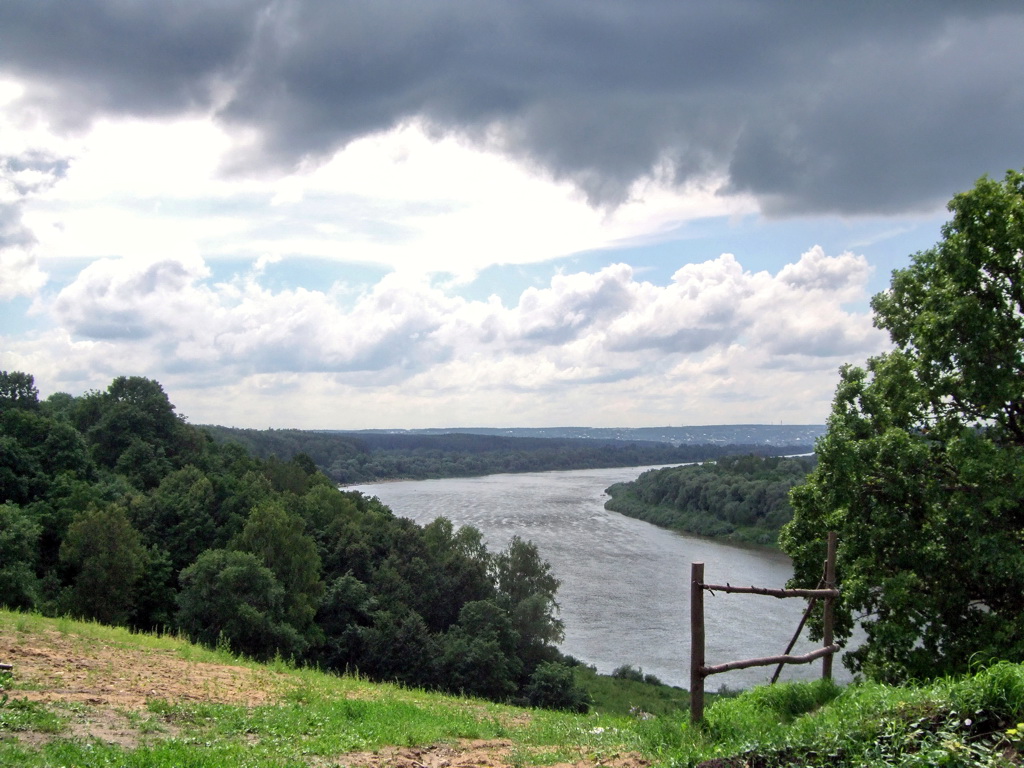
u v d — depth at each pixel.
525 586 62.59
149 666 13.93
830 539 11.95
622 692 45.44
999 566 16.53
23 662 12.45
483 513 118.94
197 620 42.56
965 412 20.00
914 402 20.36
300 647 44.09
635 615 60.62
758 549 85.31
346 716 11.55
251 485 64.00
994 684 7.11
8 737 8.12
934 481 19.17
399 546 65.69
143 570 45.56
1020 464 17.03
